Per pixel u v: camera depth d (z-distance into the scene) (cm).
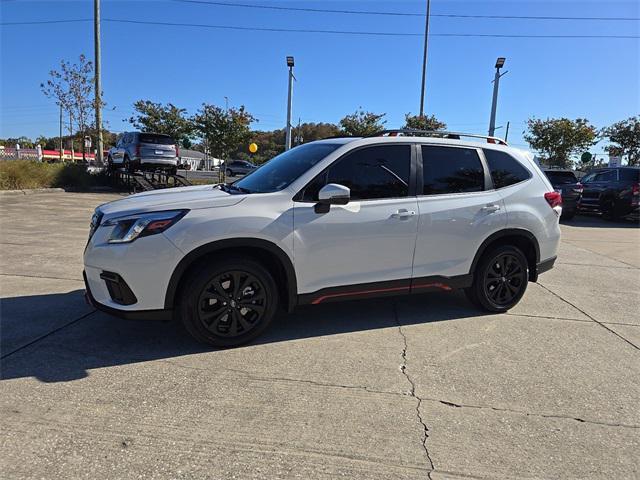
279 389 327
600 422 298
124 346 392
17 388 317
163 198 405
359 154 430
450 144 475
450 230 459
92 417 285
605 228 1391
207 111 2581
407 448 265
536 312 524
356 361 377
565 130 3173
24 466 238
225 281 388
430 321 479
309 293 412
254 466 245
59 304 490
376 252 430
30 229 940
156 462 246
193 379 338
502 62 1998
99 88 2478
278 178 434
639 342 439
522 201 499
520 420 297
